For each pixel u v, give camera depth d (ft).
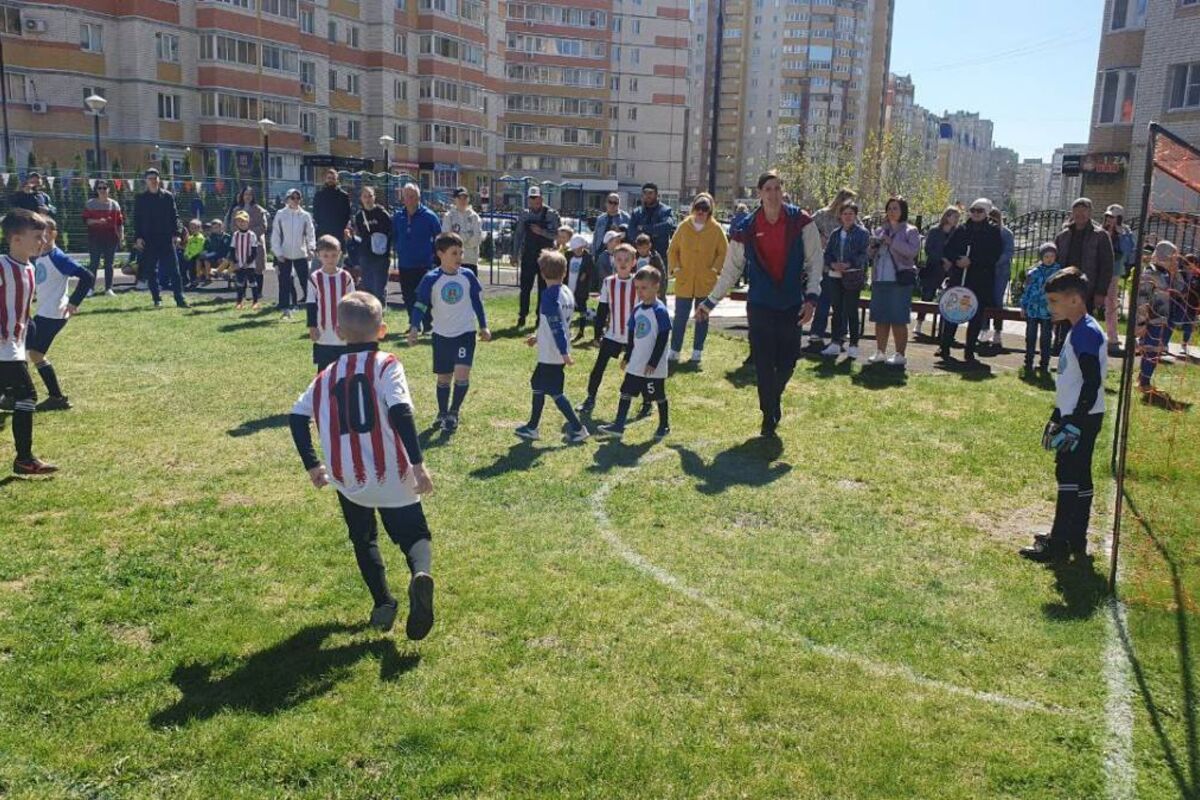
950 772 11.27
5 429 25.22
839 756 11.51
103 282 61.77
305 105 180.96
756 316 26.37
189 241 62.13
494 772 10.97
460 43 216.95
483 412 28.71
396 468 13.57
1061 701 12.98
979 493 22.40
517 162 274.98
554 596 15.76
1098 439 28.19
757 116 399.85
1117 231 41.60
